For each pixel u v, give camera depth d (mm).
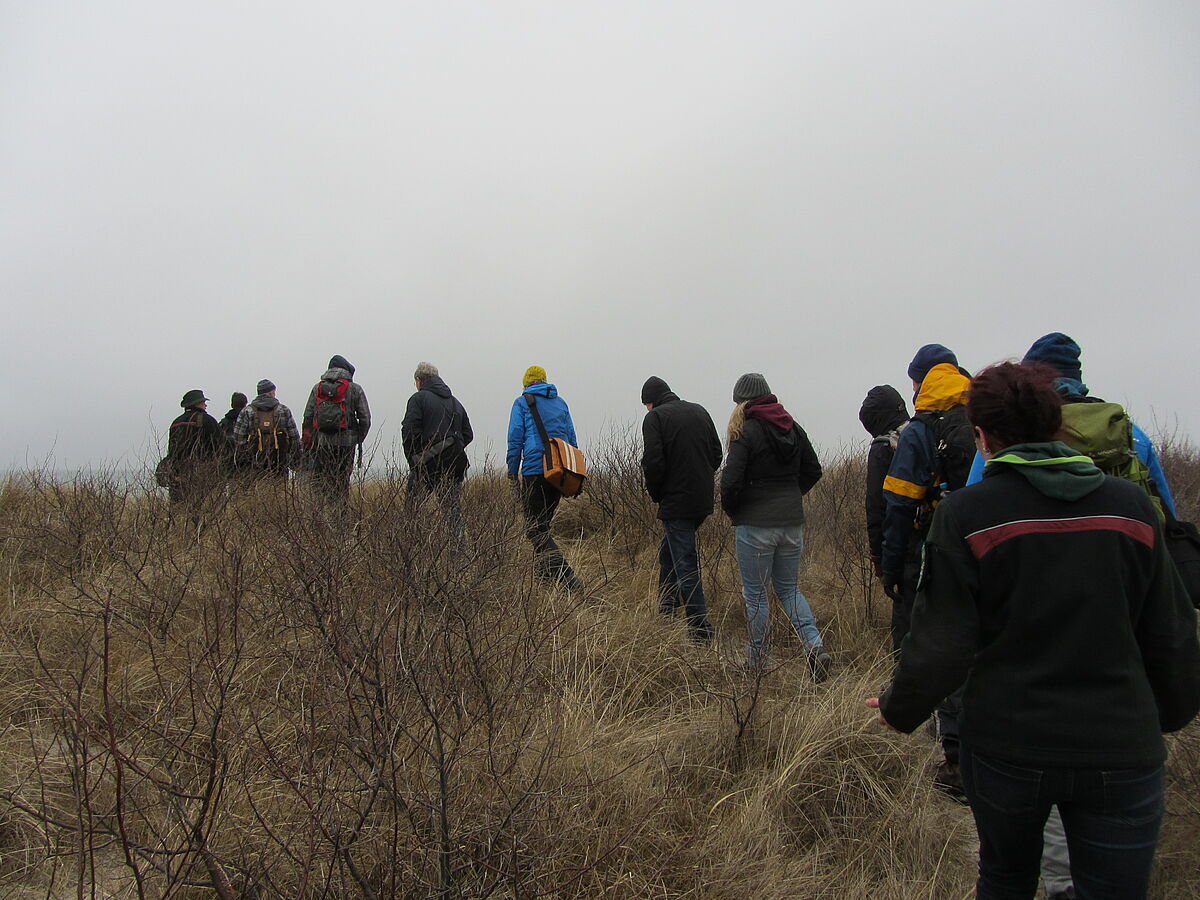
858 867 2863
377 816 2498
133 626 3898
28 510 5711
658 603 4922
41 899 2334
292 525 4387
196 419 7492
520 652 3445
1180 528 2506
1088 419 2578
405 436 6344
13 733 3004
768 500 4527
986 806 1940
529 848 2363
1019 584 1869
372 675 2768
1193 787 2842
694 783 3176
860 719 3547
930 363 3727
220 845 2400
